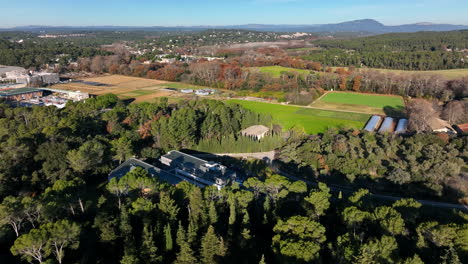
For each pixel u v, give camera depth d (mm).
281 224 70312
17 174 99438
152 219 75750
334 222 80375
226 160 142750
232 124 165625
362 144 131250
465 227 62344
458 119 174625
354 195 84812
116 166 121500
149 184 84312
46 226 61500
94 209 85312
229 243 71375
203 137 158500
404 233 68938
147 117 172375
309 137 157750
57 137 120188
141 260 63406
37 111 166375
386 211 71000
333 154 123250
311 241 63344
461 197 101125
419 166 110188
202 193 85812
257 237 77812
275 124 179000
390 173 109938
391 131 167500
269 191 91875
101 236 68812
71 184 82125
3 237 68000
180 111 161875
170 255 69062
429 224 65875
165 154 132375
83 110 187250
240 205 83750
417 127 161375
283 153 135375
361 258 56969
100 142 122000
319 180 121125
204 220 76625
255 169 133000
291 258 59750
